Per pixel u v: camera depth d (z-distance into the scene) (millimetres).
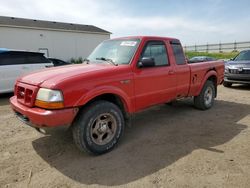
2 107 7035
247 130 4707
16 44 21875
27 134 4621
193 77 5602
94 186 2902
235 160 3445
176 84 5102
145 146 4008
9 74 8555
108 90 3688
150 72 4414
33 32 22797
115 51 4562
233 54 36375
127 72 4016
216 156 3582
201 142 4133
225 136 4398
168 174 3119
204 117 5629
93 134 3660
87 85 3459
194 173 3119
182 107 6559
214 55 36719
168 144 4074
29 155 3732
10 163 3482
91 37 27312
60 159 3594
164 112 6090
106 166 3367
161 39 4812
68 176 3129
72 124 3557
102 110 3645
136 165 3375
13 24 21453
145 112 6105
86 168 3324
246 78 9516
